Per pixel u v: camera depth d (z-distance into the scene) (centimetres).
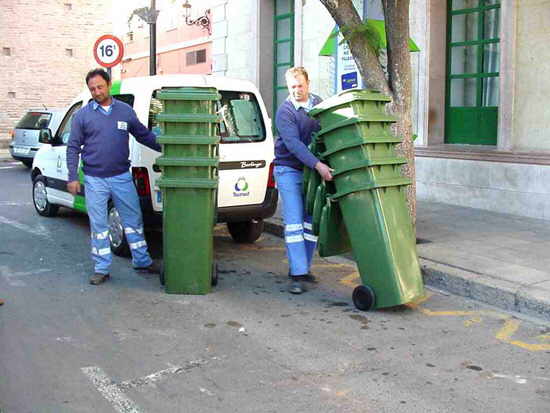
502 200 983
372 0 871
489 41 1068
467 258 704
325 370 454
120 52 1320
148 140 679
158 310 583
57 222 981
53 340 508
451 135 1140
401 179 578
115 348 493
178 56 2077
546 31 937
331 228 601
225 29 1659
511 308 590
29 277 684
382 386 429
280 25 1542
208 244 626
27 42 2755
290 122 610
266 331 531
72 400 406
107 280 673
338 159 576
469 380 440
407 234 579
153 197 715
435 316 573
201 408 397
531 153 948
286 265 752
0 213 1059
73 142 655
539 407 401
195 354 482
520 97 977
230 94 769
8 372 448
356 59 746
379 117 570
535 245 764
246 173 763
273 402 405
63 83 2834
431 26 1112
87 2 2833
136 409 395
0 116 2739
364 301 579
